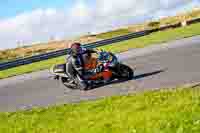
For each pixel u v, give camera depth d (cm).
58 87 1535
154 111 811
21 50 7325
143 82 1256
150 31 3766
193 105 788
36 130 873
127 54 2353
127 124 751
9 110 1268
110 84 1340
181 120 689
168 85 1130
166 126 676
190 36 2702
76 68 1345
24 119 1033
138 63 1777
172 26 3909
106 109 941
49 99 1316
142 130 688
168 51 2028
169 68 1456
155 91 1053
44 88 1589
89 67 1348
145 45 2692
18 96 1528
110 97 1088
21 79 2138
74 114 965
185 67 1408
